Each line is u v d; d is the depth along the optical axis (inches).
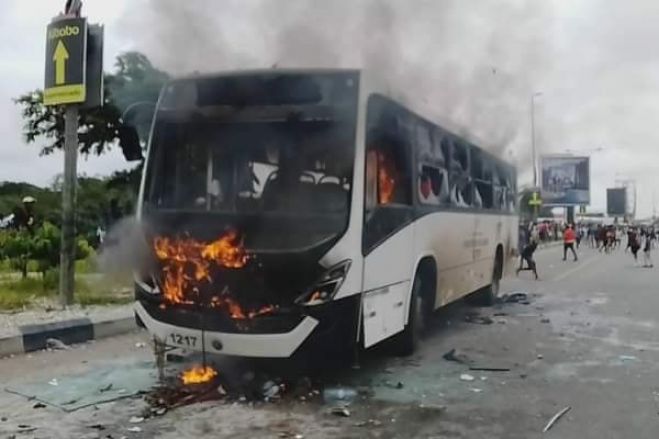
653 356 339.6
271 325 241.6
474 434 215.0
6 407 241.1
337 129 257.6
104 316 405.1
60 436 210.7
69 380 279.1
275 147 259.8
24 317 402.6
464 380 284.7
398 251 299.4
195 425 221.3
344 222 249.4
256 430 216.5
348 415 232.8
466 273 435.8
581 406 248.2
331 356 287.4
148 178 271.7
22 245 548.4
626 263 1165.1
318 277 242.5
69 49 449.1
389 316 291.1
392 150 295.6
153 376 283.7
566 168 2819.9
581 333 410.0
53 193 1062.4
